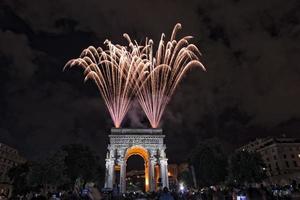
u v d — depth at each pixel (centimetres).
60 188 8206
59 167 7756
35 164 7769
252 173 8494
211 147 9662
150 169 9894
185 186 10156
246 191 1816
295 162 13350
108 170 9769
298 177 11775
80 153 9225
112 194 5225
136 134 10369
